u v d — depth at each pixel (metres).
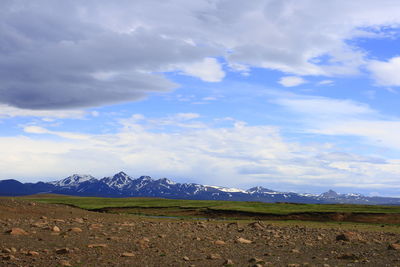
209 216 101.31
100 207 122.50
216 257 21.80
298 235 36.25
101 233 31.11
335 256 23.55
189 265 19.45
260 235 35.44
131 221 48.84
